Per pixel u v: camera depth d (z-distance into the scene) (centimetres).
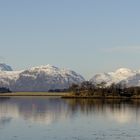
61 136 7738
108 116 12325
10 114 13150
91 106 18288
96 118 11625
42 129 8788
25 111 14725
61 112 14138
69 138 7494
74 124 9831
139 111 14500
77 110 15250
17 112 14162
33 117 11950
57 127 9162
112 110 15162
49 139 7425
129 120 10944
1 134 8038
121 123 10075
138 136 7681
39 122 10350
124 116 12319
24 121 10638
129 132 8231
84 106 18238
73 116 12356
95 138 7469
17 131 8462
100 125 9569
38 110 15325
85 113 13638
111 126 9338
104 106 18162
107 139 7344
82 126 9362
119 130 8556
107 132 8244
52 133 8144
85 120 10969
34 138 7544
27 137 7650
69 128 8950
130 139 7338
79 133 8125
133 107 17162
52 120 10962
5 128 8969
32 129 8788
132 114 13100
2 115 12719
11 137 7675
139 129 8719
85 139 7381
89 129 8762
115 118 11600
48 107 17562
